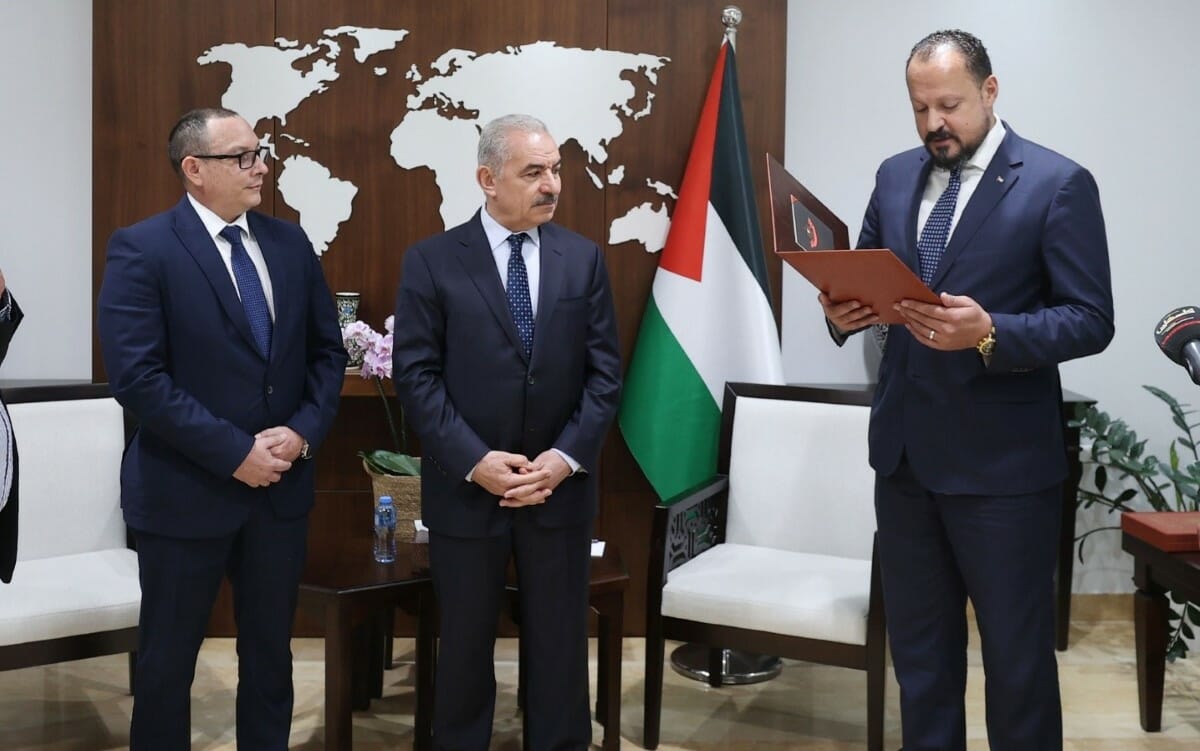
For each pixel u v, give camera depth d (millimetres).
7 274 3928
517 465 2686
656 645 3139
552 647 2805
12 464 2600
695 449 3750
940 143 2424
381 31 3828
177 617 2670
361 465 3953
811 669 3783
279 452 2658
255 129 3838
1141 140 4094
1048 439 2498
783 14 3910
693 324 3742
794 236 2332
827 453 3373
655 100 3893
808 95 4074
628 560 4020
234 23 3809
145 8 3785
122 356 2561
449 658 2795
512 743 3215
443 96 3857
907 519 2625
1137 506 4188
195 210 2688
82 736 3223
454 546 2752
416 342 2746
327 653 2859
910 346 2549
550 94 3867
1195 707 3467
